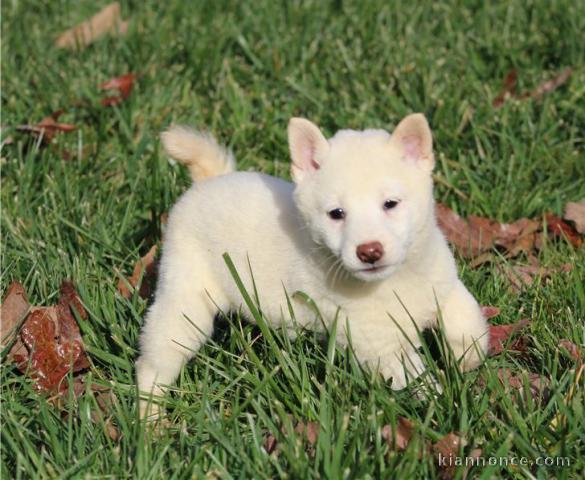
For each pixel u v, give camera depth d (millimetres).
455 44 9023
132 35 9484
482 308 5387
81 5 10766
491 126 7543
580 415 4387
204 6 10250
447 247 5102
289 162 7242
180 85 8531
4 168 7262
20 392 5047
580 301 5336
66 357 5207
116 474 4285
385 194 4629
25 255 6059
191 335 5191
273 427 4387
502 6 9727
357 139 4852
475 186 6754
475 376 4797
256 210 5180
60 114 7977
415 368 4812
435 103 7891
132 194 6719
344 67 8797
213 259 5262
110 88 8344
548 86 8016
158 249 6082
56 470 4344
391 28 9406
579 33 8844
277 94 8391
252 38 9344
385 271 4496
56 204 6719
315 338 5000
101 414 4598
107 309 5461
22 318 5293
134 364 5250
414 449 4094
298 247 4961
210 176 5754
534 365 5070
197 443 4492
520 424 4375
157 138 7289
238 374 4859
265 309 5152
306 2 10117
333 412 4535
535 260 6039
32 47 9422
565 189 6781
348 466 4094
